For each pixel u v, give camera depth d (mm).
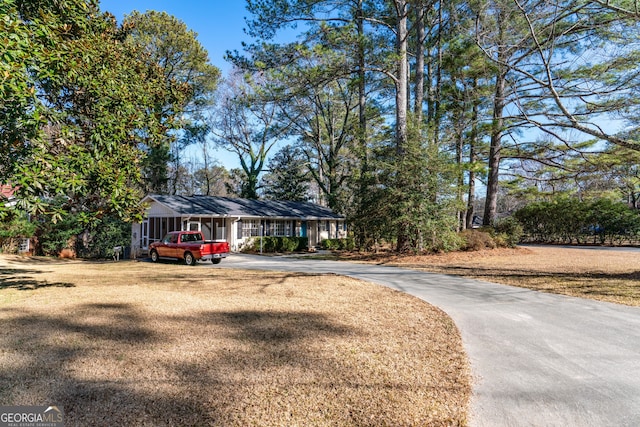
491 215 22031
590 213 26625
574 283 9914
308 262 17250
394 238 18531
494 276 11477
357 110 34312
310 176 42594
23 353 4668
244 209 25859
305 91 17906
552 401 3516
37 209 7066
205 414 3270
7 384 3805
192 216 21969
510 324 6137
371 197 18578
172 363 4375
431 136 17625
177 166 39406
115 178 8359
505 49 12906
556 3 10500
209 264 16797
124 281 11062
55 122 7590
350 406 3408
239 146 37812
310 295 8562
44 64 7109
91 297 8219
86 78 8305
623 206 25781
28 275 12539
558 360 4566
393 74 20359
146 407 3379
